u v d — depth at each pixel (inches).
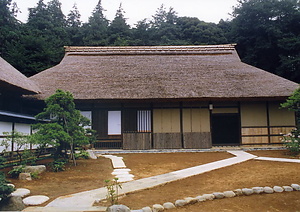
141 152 442.9
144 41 1320.1
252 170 277.3
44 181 223.6
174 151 447.5
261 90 451.5
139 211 155.6
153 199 184.1
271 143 486.0
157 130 482.0
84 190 199.9
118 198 182.5
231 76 505.7
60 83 469.1
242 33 1051.3
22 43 881.5
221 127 519.5
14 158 302.2
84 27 1364.4
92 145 467.5
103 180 233.3
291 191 210.1
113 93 440.8
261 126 490.0
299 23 964.0
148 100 444.1
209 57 606.2
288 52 928.3
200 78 497.0
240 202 186.4
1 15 908.0
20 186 204.2
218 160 346.6
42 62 880.3
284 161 324.5
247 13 1014.4
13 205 154.9
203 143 471.8
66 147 317.4
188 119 487.2
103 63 565.9
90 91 445.1
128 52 623.8
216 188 214.1
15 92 403.2
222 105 493.0
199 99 445.4
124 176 249.3
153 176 250.4
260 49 971.9
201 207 174.4
